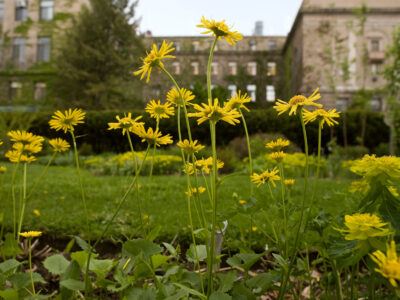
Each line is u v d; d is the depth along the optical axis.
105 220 2.60
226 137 11.69
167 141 1.10
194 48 31.36
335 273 1.04
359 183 1.22
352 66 21.19
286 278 0.93
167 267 1.12
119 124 1.07
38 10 24.14
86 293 0.96
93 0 21.20
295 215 1.21
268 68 30.83
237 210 1.23
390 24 22.05
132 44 21.30
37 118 12.48
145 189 3.99
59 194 3.74
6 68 23.52
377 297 1.01
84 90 19.97
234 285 0.95
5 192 3.59
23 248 1.92
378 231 0.69
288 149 9.62
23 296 1.09
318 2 22.05
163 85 8.57
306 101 0.96
